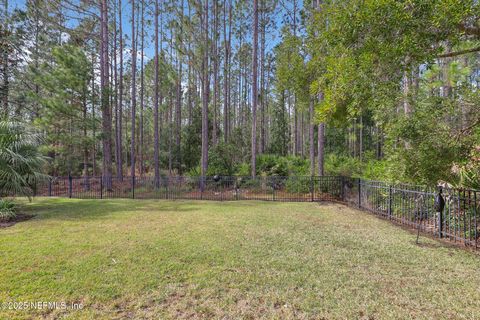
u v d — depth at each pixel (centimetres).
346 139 2159
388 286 296
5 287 286
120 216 665
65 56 1198
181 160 1800
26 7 1452
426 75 483
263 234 500
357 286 296
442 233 480
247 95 2714
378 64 285
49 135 1230
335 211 750
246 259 371
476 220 439
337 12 314
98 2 1384
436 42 260
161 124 2203
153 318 235
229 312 245
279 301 264
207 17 1453
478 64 558
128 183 1377
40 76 1185
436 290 287
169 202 923
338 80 323
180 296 272
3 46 1397
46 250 402
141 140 1978
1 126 688
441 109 341
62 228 540
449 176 398
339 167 1350
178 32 1417
